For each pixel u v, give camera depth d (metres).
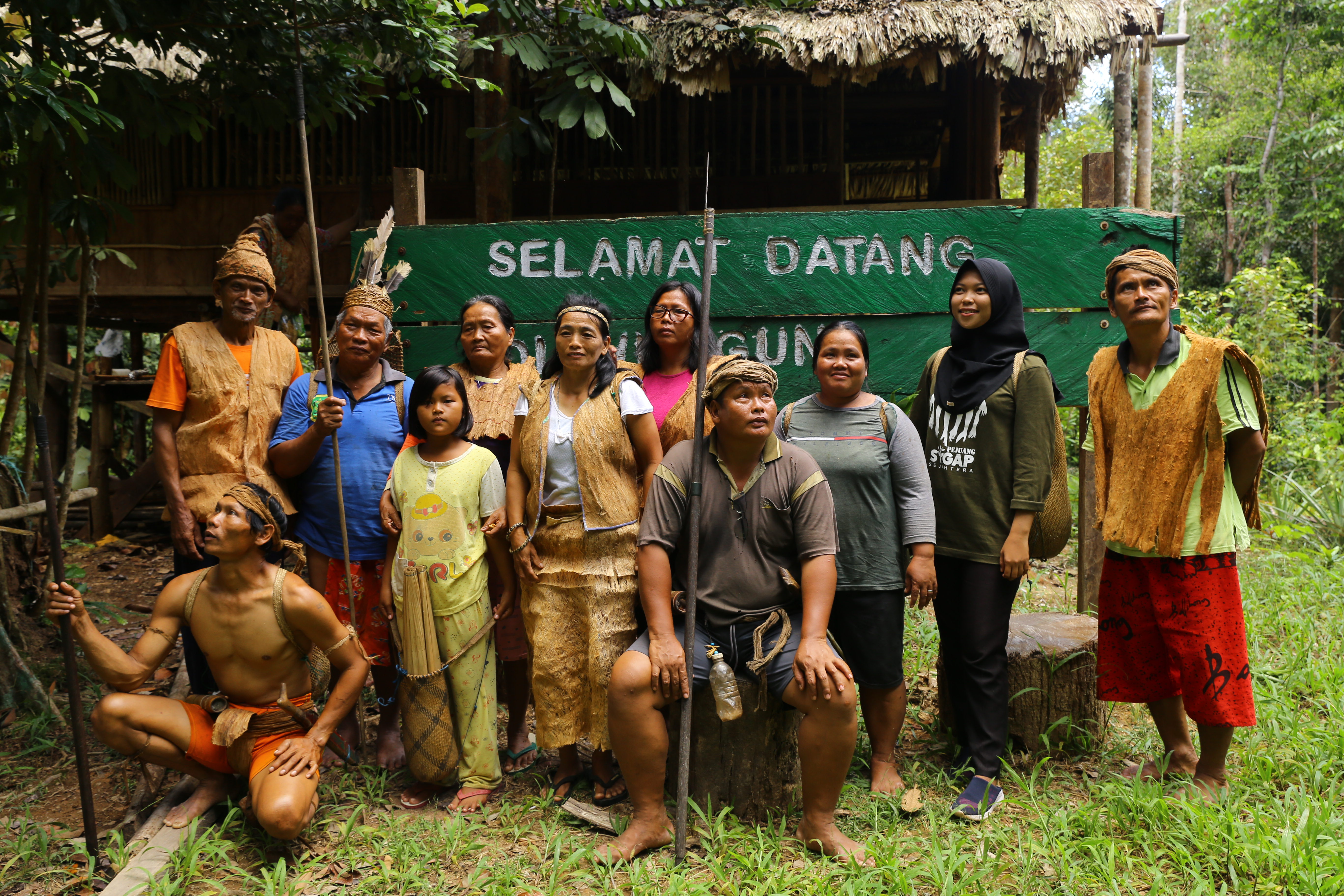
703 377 2.96
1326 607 5.20
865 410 3.29
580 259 4.46
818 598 2.85
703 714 3.03
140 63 5.79
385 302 3.50
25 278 4.30
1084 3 5.53
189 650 3.60
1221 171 16.20
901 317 4.41
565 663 3.14
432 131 6.88
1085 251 4.32
